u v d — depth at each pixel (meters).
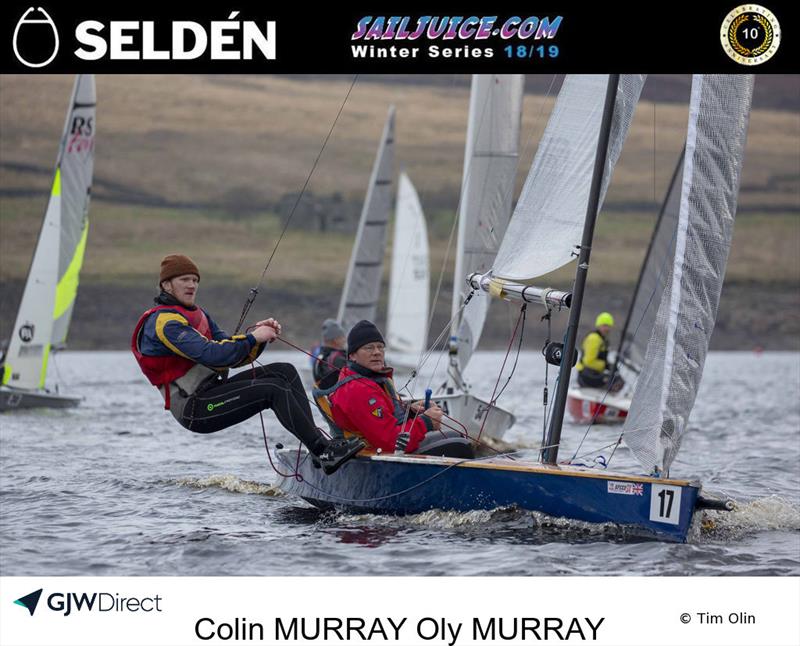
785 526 23.64
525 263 25.59
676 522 21.28
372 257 78.75
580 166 25.36
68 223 61.59
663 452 22.03
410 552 20.94
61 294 62.19
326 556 20.70
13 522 24.00
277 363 22.12
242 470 33.84
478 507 22.75
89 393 81.25
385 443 23.73
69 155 60.94
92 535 22.64
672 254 23.92
